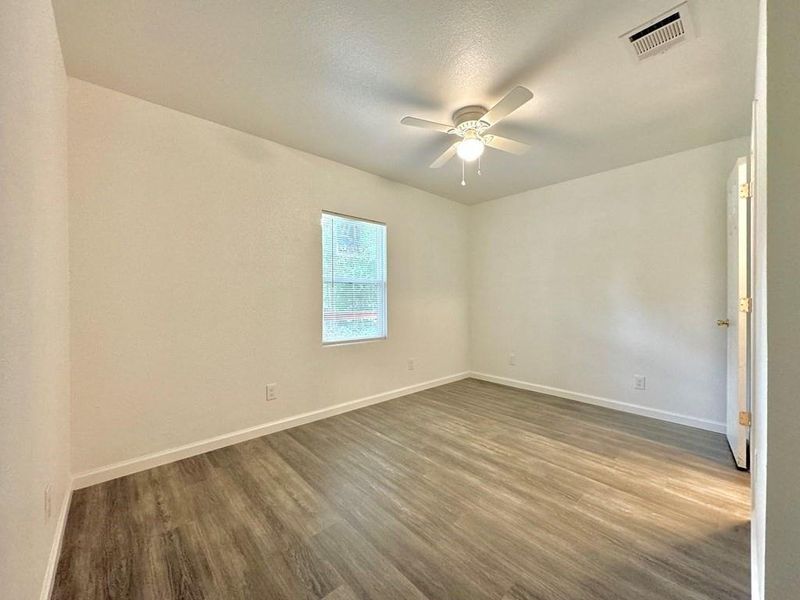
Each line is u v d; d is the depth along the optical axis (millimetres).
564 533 1587
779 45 767
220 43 1670
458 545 1520
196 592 1291
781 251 778
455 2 1434
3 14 853
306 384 3008
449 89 2039
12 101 916
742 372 2137
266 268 2744
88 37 1620
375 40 1652
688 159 2895
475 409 3359
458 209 4496
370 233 3576
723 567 1373
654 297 3096
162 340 2258
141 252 2172
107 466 2059
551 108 2238
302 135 2648
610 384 3381
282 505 1816
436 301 4223
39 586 1182
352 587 1307
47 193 1378
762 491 976
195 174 2381
